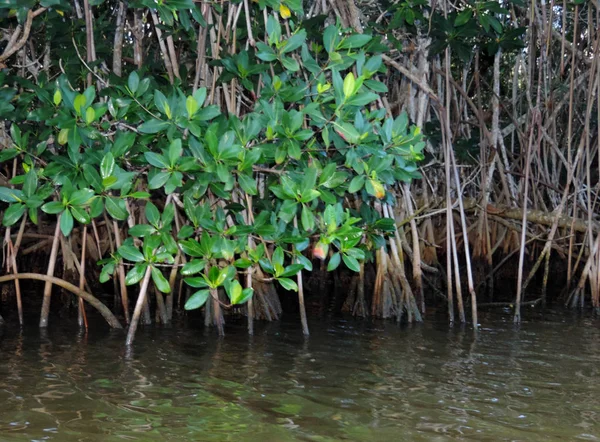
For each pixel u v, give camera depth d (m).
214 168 4.12
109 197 4.20
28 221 7.44
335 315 6.80
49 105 4.88
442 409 3.60
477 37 8.10
